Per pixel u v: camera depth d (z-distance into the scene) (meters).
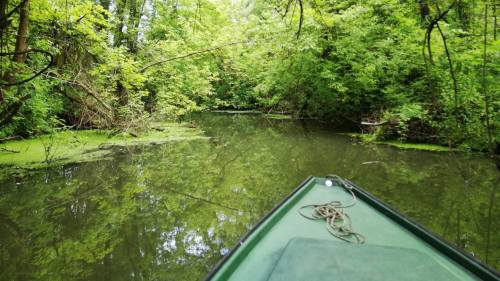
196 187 5.15
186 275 2.64
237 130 12.66
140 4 10.85
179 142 9.25
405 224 2.39
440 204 4.11
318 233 2.31
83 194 4.63
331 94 12.10
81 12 5.89
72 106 8.45
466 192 4.59
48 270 2.64
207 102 21.53
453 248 1.93
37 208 4.07
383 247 1.92
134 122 8.70
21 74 5.05
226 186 5.23
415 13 5.54
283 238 2.24
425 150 7.88
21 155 6.48
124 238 3.30
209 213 4.04
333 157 7.44
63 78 5.75
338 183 3.42
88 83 6.43
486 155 7.12
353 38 9.98
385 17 9.63
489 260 2.76
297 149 8.57
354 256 1.81
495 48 4.27
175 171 6.07
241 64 13.26
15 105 5.52
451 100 6.89
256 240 2.15
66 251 3.00
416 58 7.99
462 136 7.51
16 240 3.20
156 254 2.97
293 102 16.84
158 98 9.37
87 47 6.52
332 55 10.89
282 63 11.86
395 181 5.19
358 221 2.51
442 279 1.58
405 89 9.25
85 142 8.23
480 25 4.20
